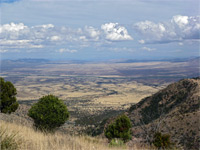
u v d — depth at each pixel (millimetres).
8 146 6566
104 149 9883
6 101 32094
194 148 37031
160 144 14703
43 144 8023
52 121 18906
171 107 76500
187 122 48938
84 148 8789
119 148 12055
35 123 19266
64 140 9266
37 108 19250
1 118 18516
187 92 79688
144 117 74625
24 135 9023
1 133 7105
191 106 63562
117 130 23156
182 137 43219
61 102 20234
